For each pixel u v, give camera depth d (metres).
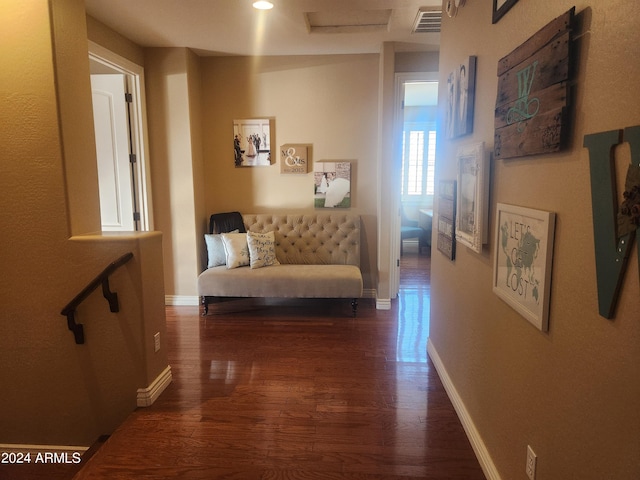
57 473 2.29
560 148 1.15
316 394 2.54
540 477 1.31
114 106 3.91
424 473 1.86
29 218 2.27
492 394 1.76
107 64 3.48
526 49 1.36
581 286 1.07
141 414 2.33
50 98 2.15
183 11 3.08
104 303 2.34
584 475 1.06
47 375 2.41
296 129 4.37
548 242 1.23
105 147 3.97
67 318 2.30
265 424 2.23
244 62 4.29
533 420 1.37
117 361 2.38
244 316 4.00
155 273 2.49
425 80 4.03
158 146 4.12
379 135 4.14
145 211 4.10
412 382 2.69
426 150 7.38
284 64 4.27
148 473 1.87
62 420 2.46
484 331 1.87
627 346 0.89
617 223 0.91
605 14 0.97
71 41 2.25
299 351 3.18
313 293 3.91
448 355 2.54
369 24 3.49
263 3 2.95
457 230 2.22
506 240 1.56
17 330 2.37
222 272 3.97
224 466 1.91
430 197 7.48
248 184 4.48
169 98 4.05
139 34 3.59
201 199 4.40
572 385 1.12
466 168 2.04
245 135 4.39
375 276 4.51
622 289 0.90
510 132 1.49
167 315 4.04
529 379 1.40
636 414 0.86
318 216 4.40
